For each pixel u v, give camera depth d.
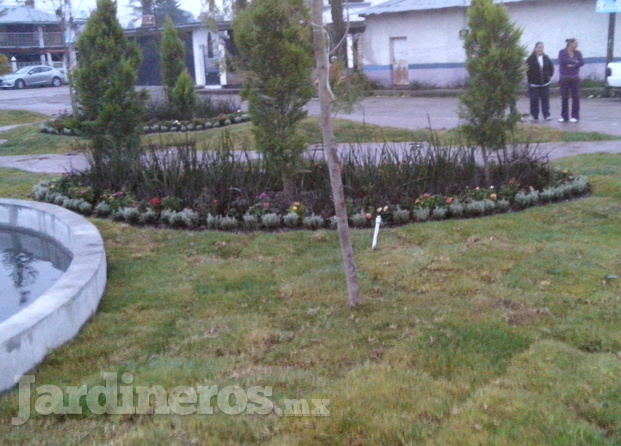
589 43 25.12
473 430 3.90
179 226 8.66
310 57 8.52
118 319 5.82
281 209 8.52
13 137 19.52
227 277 6.73
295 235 7.93
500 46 9.13
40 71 44.19
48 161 14.84
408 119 18.91
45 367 4.95
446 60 28.30
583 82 24.97
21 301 6.69
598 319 5.34
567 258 6.68
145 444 3.92
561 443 3.76
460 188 9.03
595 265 6.46
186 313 5.94
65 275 6.03
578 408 4.12
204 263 7.25
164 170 9.61
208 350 5.19
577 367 4.60
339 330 5.35
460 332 5.14
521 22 26.23
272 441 3.91
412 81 29.33
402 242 7.57
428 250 7.17
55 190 10.38
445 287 6.17
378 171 9.07
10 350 4.69
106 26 11.52
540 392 4.30
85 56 11.51
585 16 24.95
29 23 47.94
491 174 9.45
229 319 5.73
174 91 20.05
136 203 9.13
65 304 5.36
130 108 11.18
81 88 11.30
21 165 14.37
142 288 6.58
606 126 15.83
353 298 5.77
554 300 5.74
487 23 9.11
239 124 18.28
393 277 6.48
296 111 8.69
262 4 8.18
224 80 34.44
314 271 6.76
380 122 18.20
